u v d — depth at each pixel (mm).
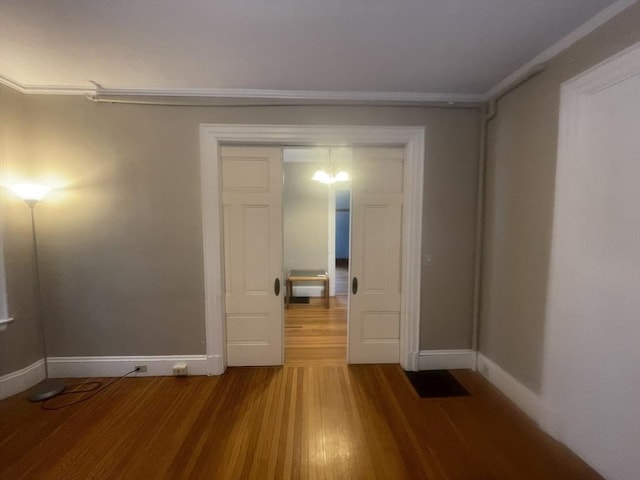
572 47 1717
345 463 1672
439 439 1855
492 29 1675
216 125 2445
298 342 3348
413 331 2668
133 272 2504
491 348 2498
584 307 1661
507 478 1577
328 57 1953
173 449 1765
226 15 1547
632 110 1409
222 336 2619
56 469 1625
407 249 2646
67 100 2371
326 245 5457
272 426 1964
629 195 1430
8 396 2250
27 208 2359
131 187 2451
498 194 2389
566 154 1745
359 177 2682
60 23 1599
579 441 1700
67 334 2508
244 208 2635
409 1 1455
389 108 2514
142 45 1809
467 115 2545
